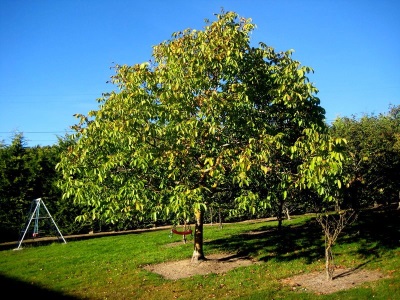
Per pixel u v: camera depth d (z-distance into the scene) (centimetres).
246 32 980
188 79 888
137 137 816
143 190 838
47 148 2284
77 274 1064
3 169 2019
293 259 1045
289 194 996
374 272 854
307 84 905
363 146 1310
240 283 857
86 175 916
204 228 1992
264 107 958
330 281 816
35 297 859
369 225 1473
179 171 869
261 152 779
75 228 2162
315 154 777
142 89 859
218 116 870
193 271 1003
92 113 917
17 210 2044
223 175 877
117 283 934
